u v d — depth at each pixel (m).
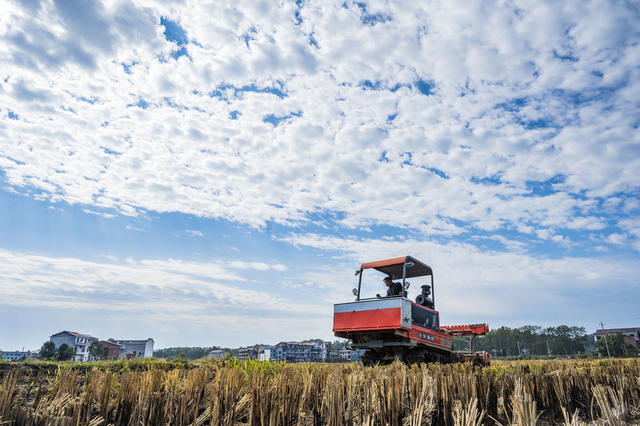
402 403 4.60
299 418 4.43
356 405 4.50
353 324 12.22
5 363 8.03
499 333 122.31
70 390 5.22
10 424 3.30
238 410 4.48
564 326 122.06
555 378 6.60
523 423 3.68
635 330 109.50
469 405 4.18
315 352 110.25
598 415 6.01
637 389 6.93
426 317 12.98
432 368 7.50
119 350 107.75
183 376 6.40
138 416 4.13
